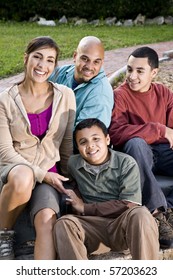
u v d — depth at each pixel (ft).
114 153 12.42
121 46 33.06
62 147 13.23
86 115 13.58
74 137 12.65
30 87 12.52
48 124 12.53
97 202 12.41
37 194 11.89
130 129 13.55
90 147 12.12
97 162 12.30
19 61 28.25
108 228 11.76
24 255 12.69
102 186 12.36
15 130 12.39
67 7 43.27
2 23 42.96
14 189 11.45
